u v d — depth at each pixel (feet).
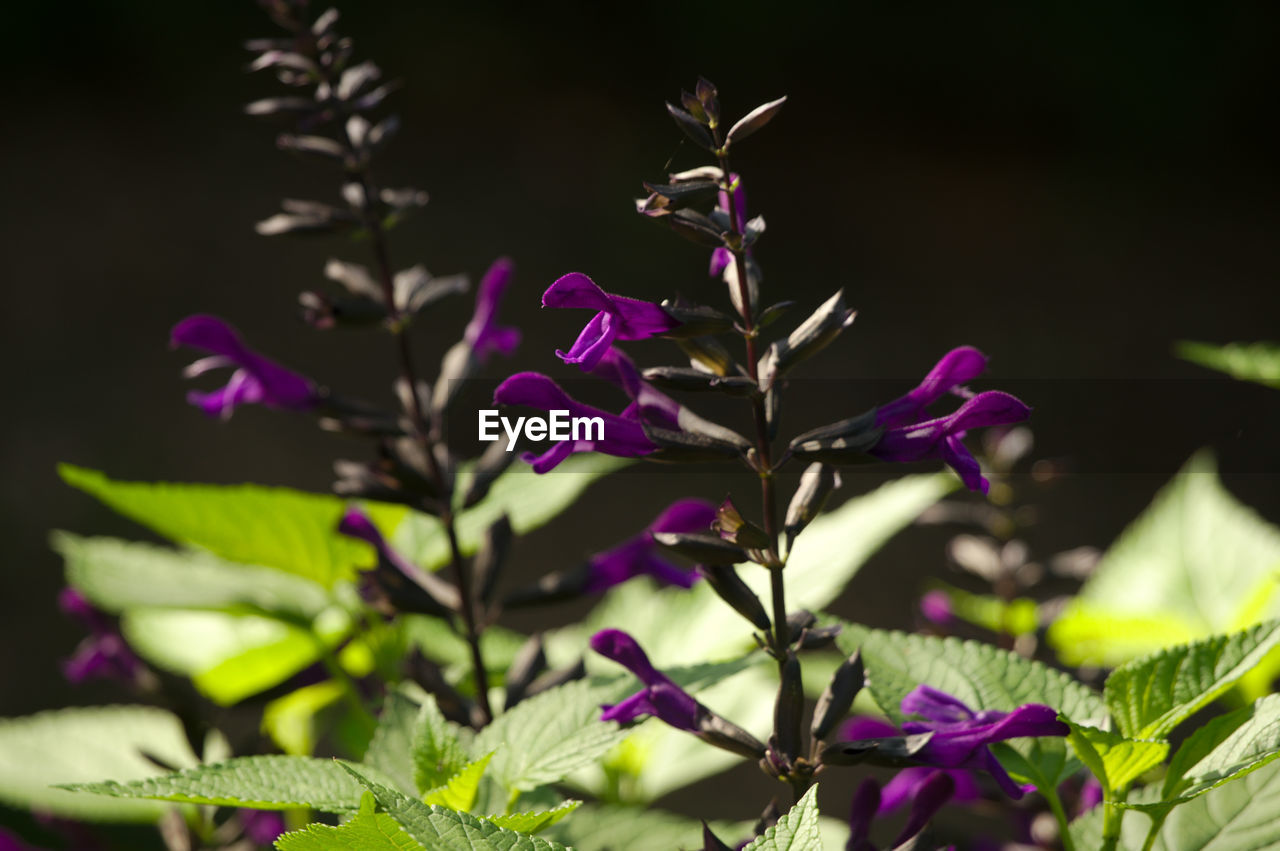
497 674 3.01
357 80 2.86
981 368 2.57
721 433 2.55
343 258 13.01
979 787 2.85
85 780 3.02
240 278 12.60
